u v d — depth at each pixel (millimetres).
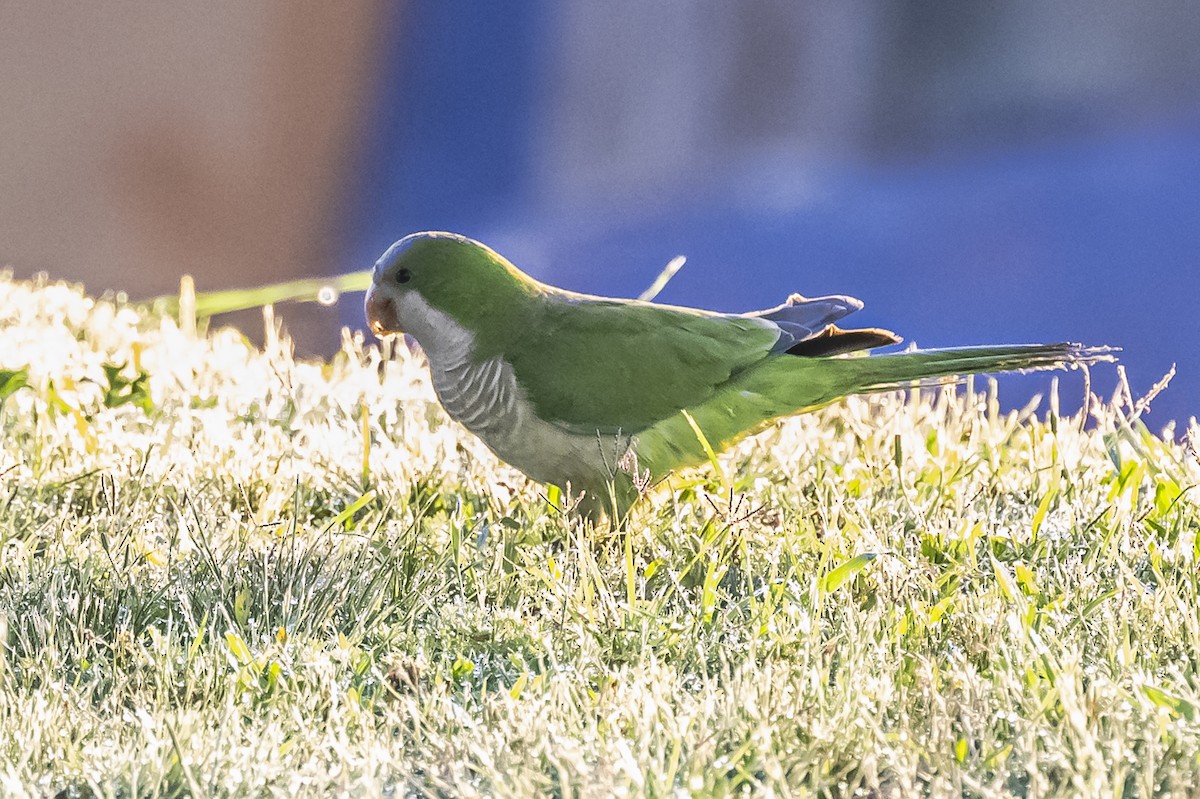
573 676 7227
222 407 12445
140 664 7297
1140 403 10711
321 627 7934
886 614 7766
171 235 45438
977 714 6469
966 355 9836
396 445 11547
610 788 5781
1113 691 6516
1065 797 5824
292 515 10227
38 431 11273
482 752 6160
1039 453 10945
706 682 6914
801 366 9766
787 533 9070
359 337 14477
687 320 9789
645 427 9664
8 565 8625
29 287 18406
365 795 5887
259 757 6250
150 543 9133
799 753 6258
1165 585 7910
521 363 9617
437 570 8719
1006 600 8008
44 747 6352
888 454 11055
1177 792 5777
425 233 9938
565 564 8758
